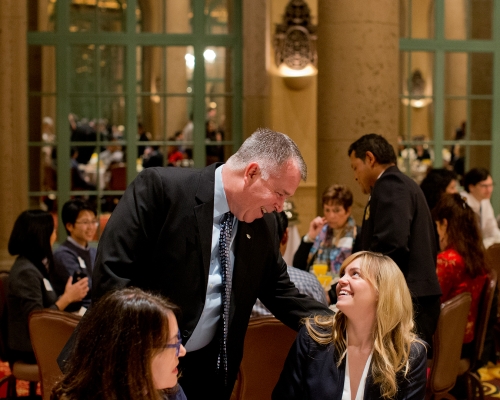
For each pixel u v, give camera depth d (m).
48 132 7.11
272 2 7.21
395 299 2.13
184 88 7.29
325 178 5.00
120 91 7.20
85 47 7.13
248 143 2.10
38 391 4.45
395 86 5.02
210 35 7.29
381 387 2.10
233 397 2.83
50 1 7.07
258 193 2.06
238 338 2.23
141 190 2.11
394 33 4.97
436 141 7.43
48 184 7.11
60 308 3.65
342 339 2.19
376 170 3.30
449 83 7.43
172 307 1.55
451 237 3.63
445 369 3.27
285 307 2.38
